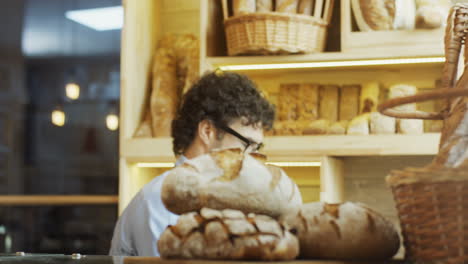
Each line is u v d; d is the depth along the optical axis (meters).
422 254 0.60
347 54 2.19
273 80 2.53
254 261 0.58
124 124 2.44
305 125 2.25
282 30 2.14
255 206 0.63
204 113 1.53
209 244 0.59
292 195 0.65
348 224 0.63
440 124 2.18
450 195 0.58
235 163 0.64
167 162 2.41
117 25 9.65
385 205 2.41
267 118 1.58
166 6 2.78
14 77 9.96
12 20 9.80
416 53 2.12
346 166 2.47
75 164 9.97
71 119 9.98
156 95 2.49
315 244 0.63
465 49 0.91
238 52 2.22
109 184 9.84
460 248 0.58
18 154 9.98
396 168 2.41
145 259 0.71
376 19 2.17
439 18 2.08
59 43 9.92
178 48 2.60
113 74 9.81
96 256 0.77
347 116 2.33
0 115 9.88
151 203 1.47
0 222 4.86
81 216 6.26
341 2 2.20
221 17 2.46
